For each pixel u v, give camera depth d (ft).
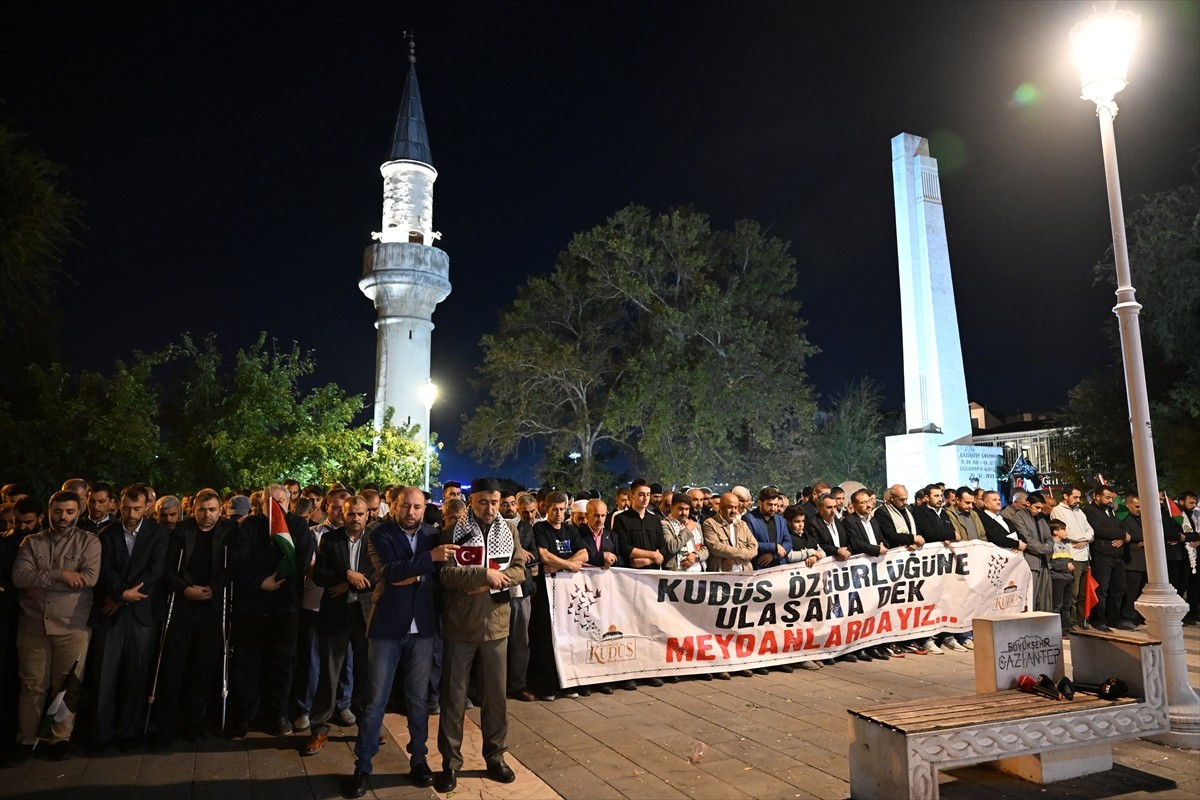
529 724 23.02
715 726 22.38
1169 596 21.24
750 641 29.07
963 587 33.53
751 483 127.24
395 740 21.91
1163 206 66.23
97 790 18.01
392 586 18.45
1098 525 39.55
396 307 106.93
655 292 127.44
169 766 19.72
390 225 110.73
